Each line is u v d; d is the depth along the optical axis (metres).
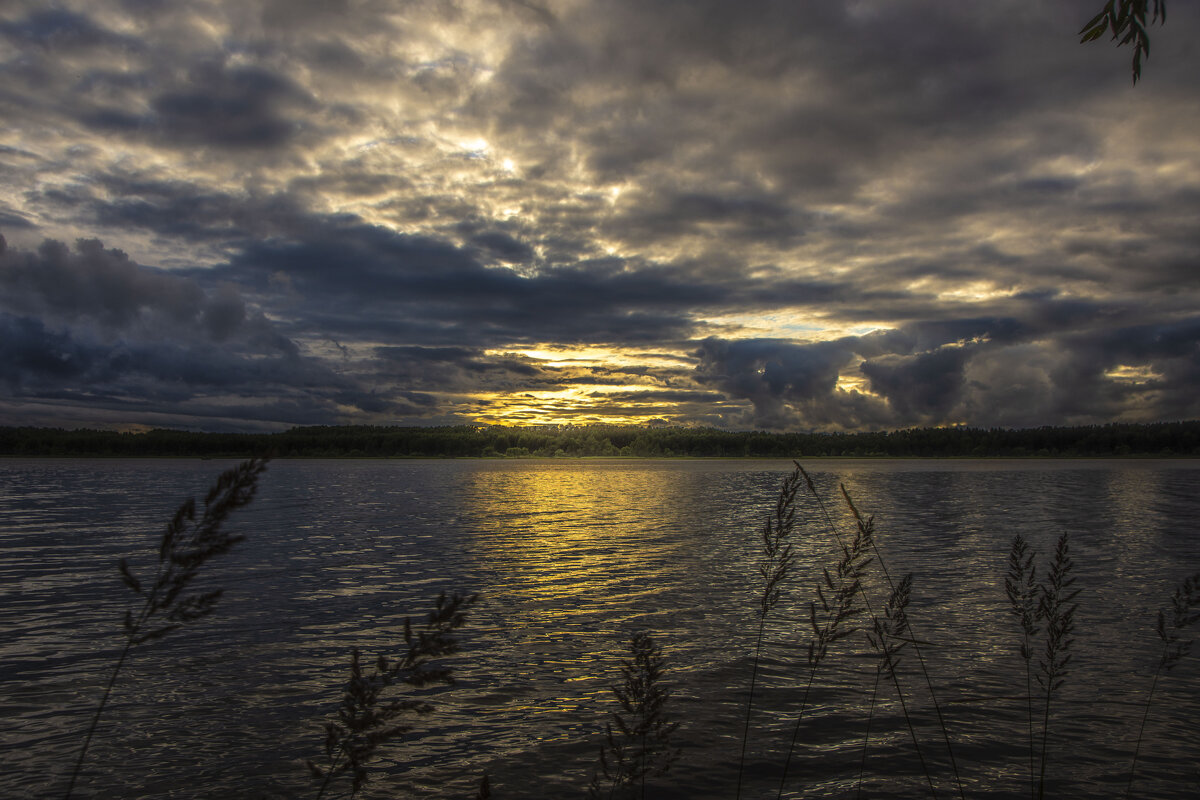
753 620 14.09
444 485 70.56
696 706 9.39
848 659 11.44
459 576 19.17
